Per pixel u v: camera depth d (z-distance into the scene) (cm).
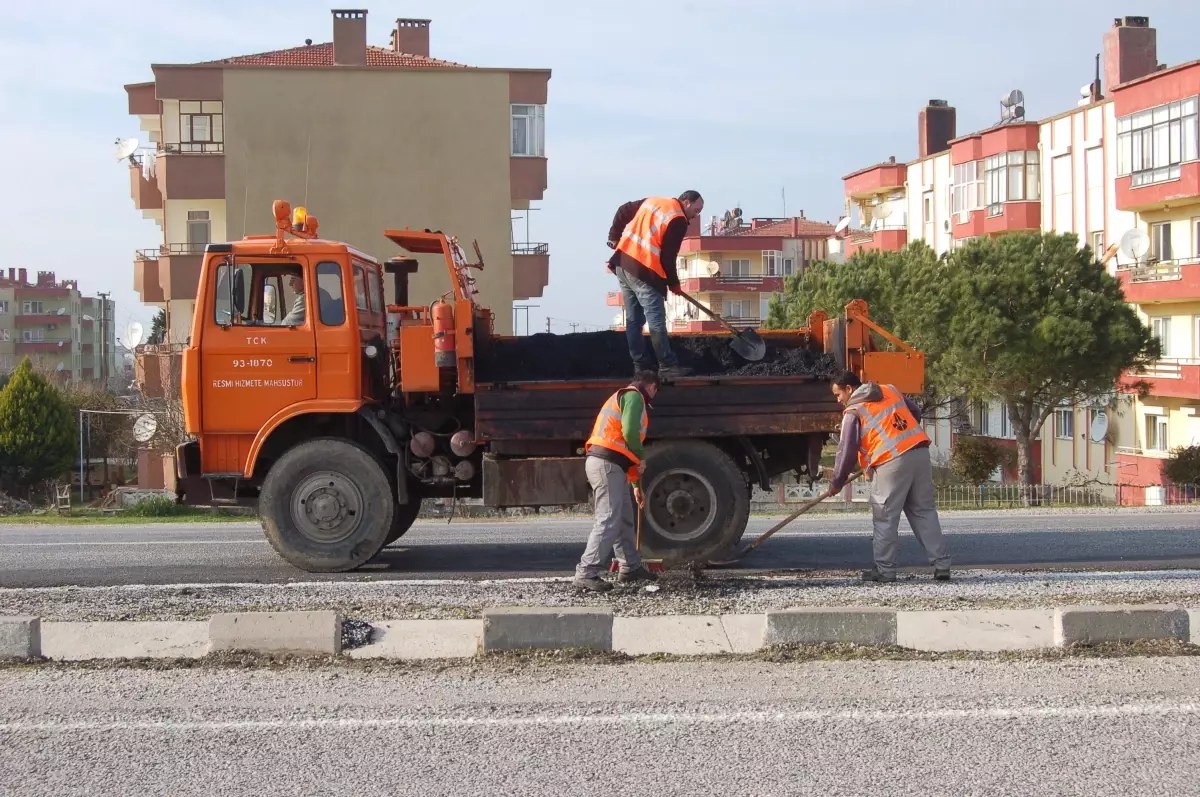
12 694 592
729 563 1001
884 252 3297
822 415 950
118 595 844
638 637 689
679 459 934
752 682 600
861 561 1018
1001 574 900
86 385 4416
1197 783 448
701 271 6962
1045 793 439
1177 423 3206
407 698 577
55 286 9769
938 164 4597
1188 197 3039
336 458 959
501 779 460
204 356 969
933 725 521
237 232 3041
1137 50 3656
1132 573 897
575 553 1117
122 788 455
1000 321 2594
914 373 970
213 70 3028
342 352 973
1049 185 3778
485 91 3106
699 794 442
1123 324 2655
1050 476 3747
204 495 995
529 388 948
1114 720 525
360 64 3123
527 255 3131
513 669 634
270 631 671
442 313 957
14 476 3488
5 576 993
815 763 473
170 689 599
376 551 962
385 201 3088
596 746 498
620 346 1040
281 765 479
